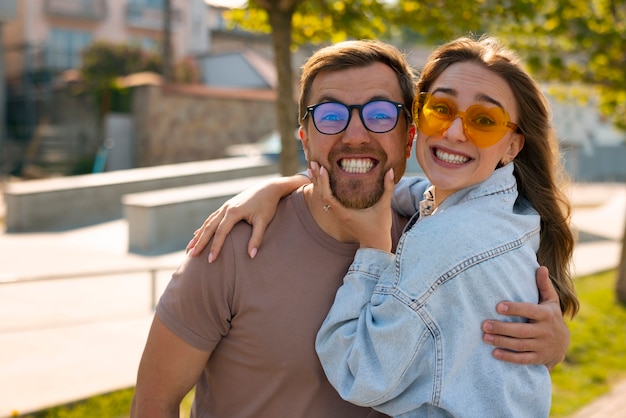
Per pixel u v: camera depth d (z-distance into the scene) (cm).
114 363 511
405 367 169
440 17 546
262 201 202
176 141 1997
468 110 183
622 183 2955
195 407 211
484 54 190
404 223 232
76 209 1307
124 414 422
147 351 194
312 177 196
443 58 195
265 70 2684
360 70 194
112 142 1952
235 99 2103
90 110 2158
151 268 649
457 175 185
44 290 755
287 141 495
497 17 583
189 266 191
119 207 1370
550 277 205
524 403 177
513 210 200
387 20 559
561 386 542
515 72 188
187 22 3259
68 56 2936
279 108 495
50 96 2359
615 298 814
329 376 180
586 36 612
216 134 2072
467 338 169
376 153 192
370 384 168
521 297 179
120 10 3183
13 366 497
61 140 2173
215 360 197
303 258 194
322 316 190
